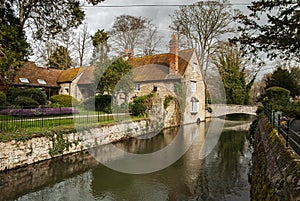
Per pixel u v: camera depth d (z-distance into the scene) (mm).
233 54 23875
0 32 8398
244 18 11047
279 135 5648
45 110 13625
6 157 7832
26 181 7383
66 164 9055
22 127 9594
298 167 3172
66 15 11766
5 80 11742
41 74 24250
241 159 9852
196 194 6383
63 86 23953
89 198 6270
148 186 6961
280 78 24031
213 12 21234
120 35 17922
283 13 9969
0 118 10844
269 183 4039
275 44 10539
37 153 8859
